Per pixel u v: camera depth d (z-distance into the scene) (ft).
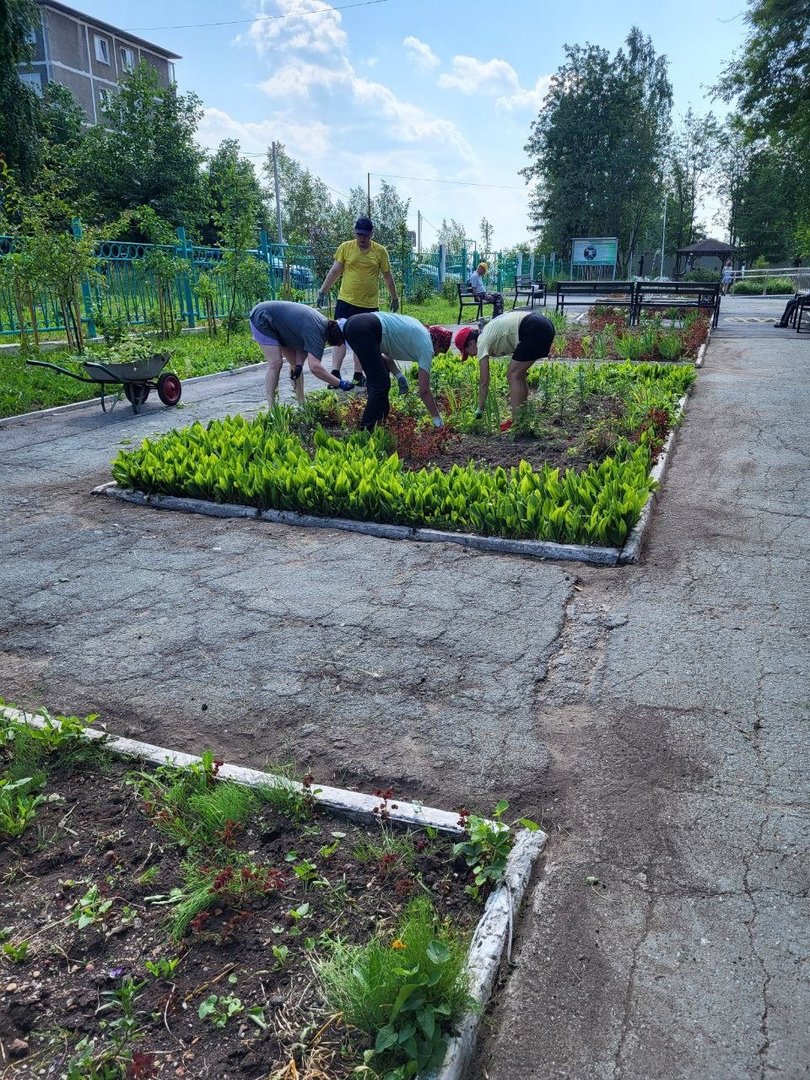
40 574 16.72
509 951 7.70
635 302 63.00
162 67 188.44
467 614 14.52
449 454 24.17
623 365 37.65
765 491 20.95
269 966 7.54
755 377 37.73
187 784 9.90
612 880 8.55
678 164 257.75
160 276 55.72
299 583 16.02
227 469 20.59
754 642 13.28
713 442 25.80
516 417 26.00
